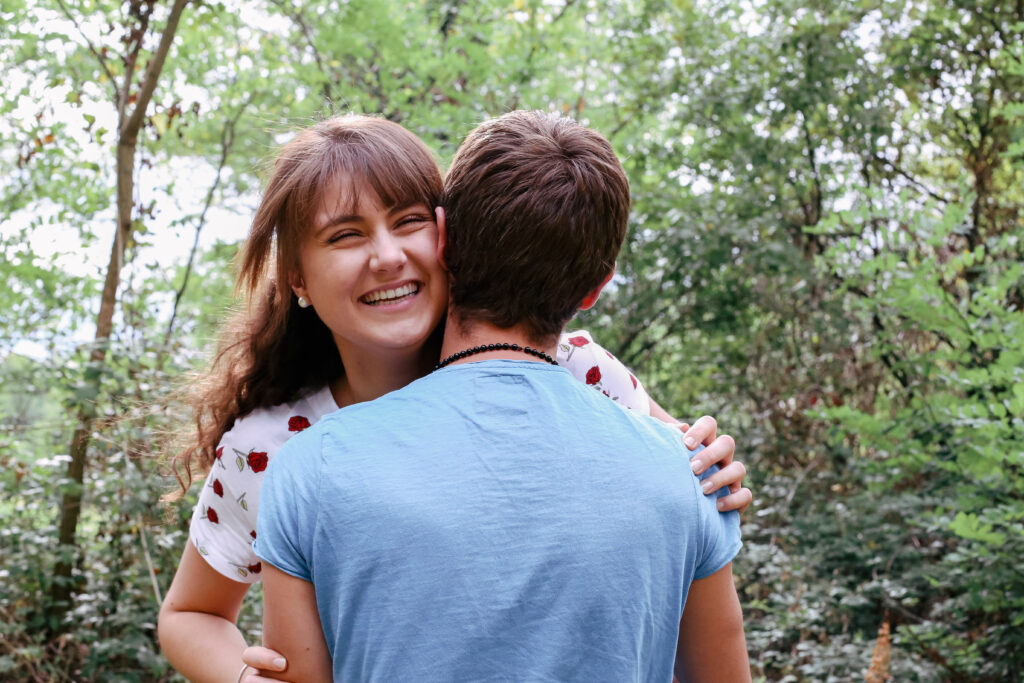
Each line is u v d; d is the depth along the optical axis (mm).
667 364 6980
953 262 3961
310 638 1067
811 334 6094
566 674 1016
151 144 5043
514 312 1173
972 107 5641
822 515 5156
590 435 1101
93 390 3984
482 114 5566
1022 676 3676
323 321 1501
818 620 4324
